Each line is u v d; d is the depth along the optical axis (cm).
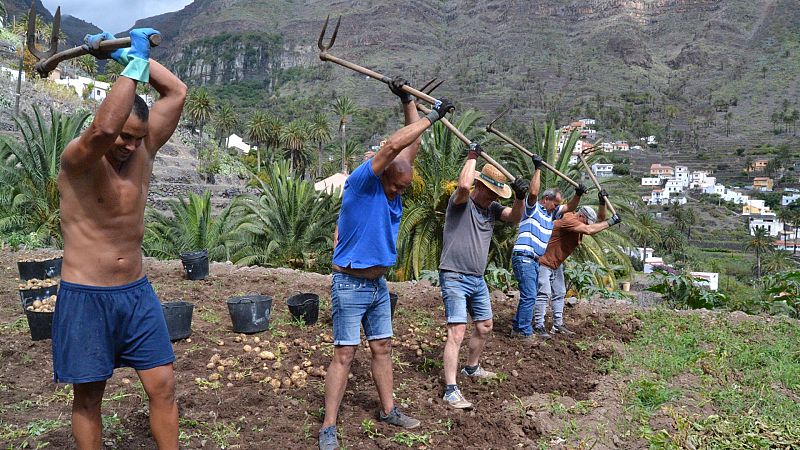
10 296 809
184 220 2222
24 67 4875
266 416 446
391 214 422
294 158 8531
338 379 412
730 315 842
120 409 443
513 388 530
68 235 314
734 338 720
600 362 621
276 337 654
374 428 435
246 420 438
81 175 304
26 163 2070
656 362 614
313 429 430
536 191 652
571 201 704
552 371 586
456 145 1717
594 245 1814
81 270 313
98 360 317
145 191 332
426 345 644
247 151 9825
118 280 319
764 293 1029
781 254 9206
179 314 619
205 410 451
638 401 510
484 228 522
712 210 15188
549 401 498
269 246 2188
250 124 8644
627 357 635
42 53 330
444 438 430
